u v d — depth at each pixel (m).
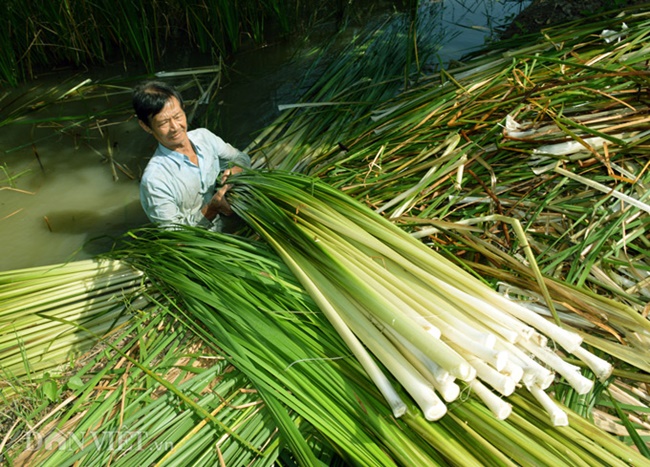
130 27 4.79
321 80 4.37
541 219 2.60
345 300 2.15
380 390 1.88
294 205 2.63
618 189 2.45
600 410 2.05
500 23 5.01
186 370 2.36
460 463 1.70
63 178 3.94
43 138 4.33
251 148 3.95
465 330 1.86
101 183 3.90
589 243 2.37
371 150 3.26
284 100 4.48
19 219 3.62
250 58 5.07
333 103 3.84
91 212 3.67
